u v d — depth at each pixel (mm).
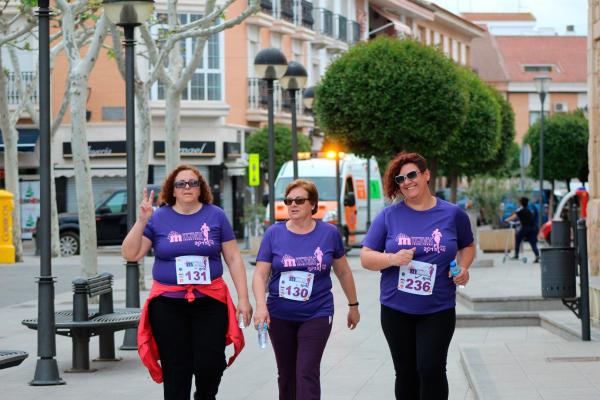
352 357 16797
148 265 39406
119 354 17375
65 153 56062
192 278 10695
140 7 17703
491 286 24797
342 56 42469
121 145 56406
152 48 28562
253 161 50281
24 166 56531
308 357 10625
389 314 10156
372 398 13273
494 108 55594
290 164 46844
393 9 82125
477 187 54844
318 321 10695
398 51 41500
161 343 10758
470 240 10273
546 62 113062
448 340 10094
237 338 10766
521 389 12258
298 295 10695
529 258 42062
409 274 10039
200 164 58531
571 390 12109
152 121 57625
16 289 30000
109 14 17828
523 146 48344
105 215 46750
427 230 10062
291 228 10859
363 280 32312
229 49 60031
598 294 18203
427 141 42188
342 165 46375
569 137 73312
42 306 14602
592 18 24250
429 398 10000
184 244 10742
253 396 13555
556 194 77688
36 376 14578
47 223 14562
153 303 10773
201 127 58500
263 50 30703
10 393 13953
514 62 113188
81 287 15422
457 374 14812
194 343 10789
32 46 56094
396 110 41250
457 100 41781
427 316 10062
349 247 45875
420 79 41219
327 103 42219
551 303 21234
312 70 70812
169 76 31516
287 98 65625
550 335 19109
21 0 33094
